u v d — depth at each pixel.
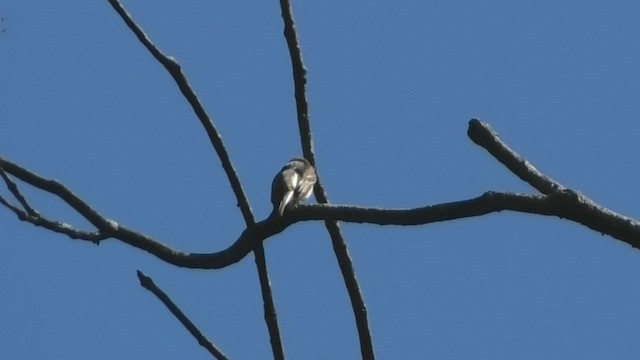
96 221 10.81
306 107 12.49
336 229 11.08
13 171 10.71
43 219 10.72
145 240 10.91
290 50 11.94
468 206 9.44
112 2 10.20
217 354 9.77
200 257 10.87
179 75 10.19
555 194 8.99
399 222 10.06
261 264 10.55
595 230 8.94
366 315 11.04
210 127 10.36
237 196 10.58
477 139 9.55
